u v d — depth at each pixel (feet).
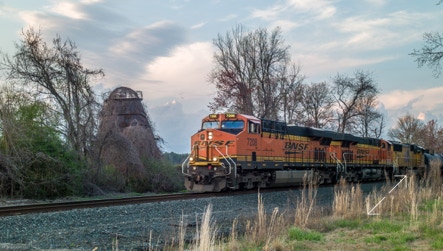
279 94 163.22
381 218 45.50
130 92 112.57
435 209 44.14
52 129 80.12
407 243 33.50
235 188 74.95
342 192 50.90
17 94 81.66
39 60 87.45
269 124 82.89
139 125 106.73
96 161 88.74
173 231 35.17
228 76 158.51
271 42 161.99
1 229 36.29
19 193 70.33
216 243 33.06
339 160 106.83
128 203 56.39
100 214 44.80
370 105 219.82
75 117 87.66
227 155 73.00
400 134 291.99
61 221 40.57
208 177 74.79
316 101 208.74
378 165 126.93
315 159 97.55
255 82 160.76
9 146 71.15
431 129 292.40
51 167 74.64
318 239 34.99
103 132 90.22
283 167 86.22
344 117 209.26
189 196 65.72
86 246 31.32
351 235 36.91
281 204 59.82
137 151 98.58
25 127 74.79
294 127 92.12
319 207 53.67
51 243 31.91
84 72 90.79
